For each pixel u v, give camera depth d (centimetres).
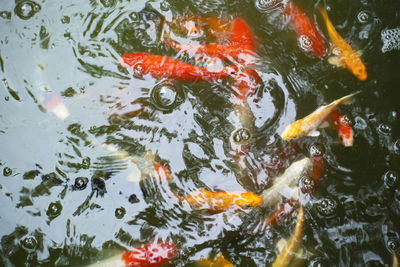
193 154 225
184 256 212
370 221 218
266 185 221
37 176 223
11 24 245
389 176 223
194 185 221
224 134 228
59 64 238
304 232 216
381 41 244
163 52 240
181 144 227
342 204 220
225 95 233
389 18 248
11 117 230
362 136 229
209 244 214
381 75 238
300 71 238
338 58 239
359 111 232
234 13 248
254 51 240
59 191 221
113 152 225
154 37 243
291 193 220
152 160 224
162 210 218
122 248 213
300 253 214
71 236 215
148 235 215
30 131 229
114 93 233
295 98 233
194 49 240
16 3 248
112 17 247
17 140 227
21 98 233
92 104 232
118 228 216
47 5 248
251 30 245
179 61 237
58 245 214
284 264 212
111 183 221
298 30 244
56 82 236
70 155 225
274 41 243
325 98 234
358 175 223
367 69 239
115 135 228
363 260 213
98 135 228
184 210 218
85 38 243
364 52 242
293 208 218
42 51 241
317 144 227
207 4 250
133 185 221
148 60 235
